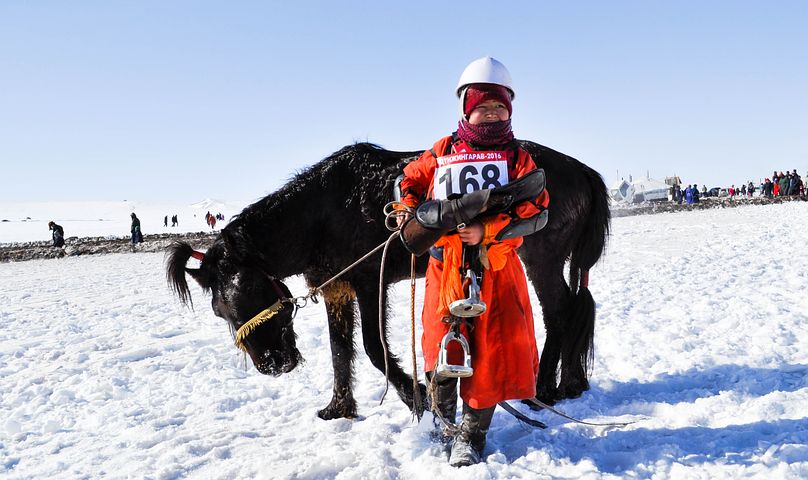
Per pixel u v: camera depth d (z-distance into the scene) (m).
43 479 3.67
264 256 4.38
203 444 4.02
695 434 3.64
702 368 4.85
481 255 3.28
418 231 3.22
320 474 3.49
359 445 3.83
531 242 4.38
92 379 5.85
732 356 5.07
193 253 4.48
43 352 7.31
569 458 3.47
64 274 19.09
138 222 32.31
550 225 4.38
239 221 4.48
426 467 3.41
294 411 4.72
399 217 3.42
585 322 4.43
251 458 3.76
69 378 5.98
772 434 3.55
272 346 4.40
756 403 3.92
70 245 34.91
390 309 4.57
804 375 4.43
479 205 3.06
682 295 7.78
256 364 4.39
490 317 3.36
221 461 3.79
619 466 3.39
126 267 20.72
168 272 4.44
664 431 3.74
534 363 3.56
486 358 3.32
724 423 3.78
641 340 5.83
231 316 4.38
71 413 4.98
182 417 4.73
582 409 4.21
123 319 9.54
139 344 7.55
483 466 3.24
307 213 4.45
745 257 10.74
